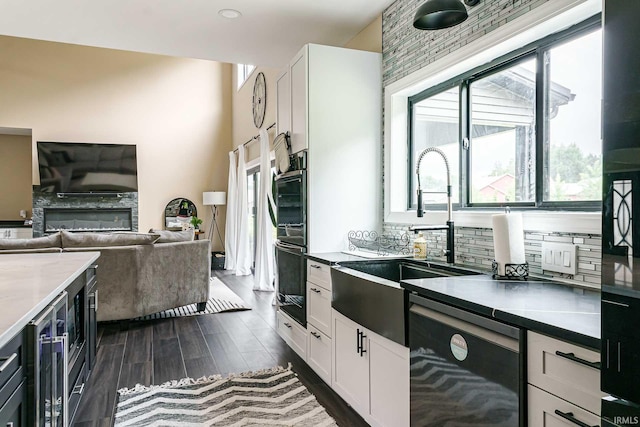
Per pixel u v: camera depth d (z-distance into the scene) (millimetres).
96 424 2283
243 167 7531
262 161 6121
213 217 9008
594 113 1858
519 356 1270
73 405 2117
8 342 1138
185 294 4680
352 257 2879
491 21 2275
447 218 2615
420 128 3160
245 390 2703
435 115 2990
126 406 2488
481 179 2559
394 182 3246
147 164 8656
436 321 1639
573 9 1807
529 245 2045
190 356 3361
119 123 8516
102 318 4047
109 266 4070
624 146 897
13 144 8422
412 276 2674
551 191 2074
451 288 1697
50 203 8047
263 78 6523
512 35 2113
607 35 938
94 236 4152
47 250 3789
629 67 888
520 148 2264
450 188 2500
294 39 3883
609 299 933
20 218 8406
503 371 1324
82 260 2547
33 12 3311
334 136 3246
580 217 1760
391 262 2777
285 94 3699
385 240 3270
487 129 2506
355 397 2357
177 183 8836
